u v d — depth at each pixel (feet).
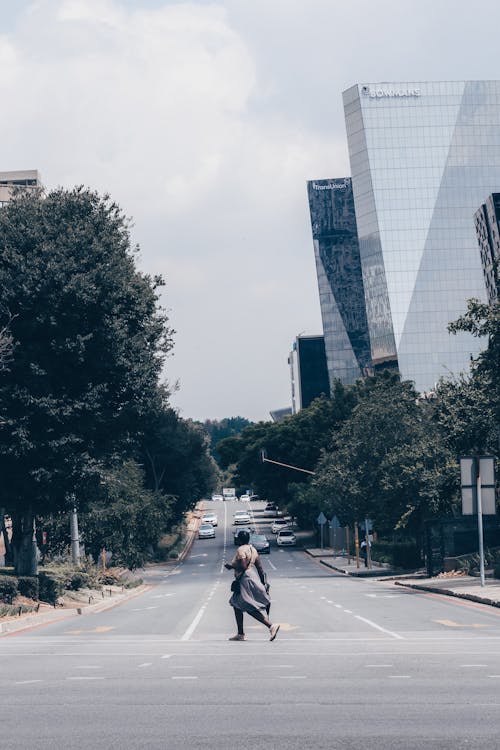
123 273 123.54
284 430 421.18
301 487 389.39
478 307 151.74
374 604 104.88
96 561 200.34
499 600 92.07
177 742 26.66
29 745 26.55
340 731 27.99
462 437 162.91
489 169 607.37
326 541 379.76
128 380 124.77
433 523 178.29
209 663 47.06
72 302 117.08
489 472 112.57
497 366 150.51
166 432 360.89
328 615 87.97
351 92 612.70
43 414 115.75
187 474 378.73
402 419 235.81
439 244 599.57
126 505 194.59
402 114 609.01
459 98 611.47
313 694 35.65
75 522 163.63
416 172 605.73
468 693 35.19
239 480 446.60
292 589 152.25
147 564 302.45
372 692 35.86
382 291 596.70
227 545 403.54
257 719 30.37
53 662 49.01
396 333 589.73
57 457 117.08
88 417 120.16
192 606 111.75
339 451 261.03
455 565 175.94
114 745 26.37
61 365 119.96
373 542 286.87
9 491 120.37
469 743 25.90
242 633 60.95
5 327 112.37
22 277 115.65
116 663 47.96
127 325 125.39
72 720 30.71
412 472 200.23
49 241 120.06
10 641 65.67
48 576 128.16
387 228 599.57
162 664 47.11
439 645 55.26
